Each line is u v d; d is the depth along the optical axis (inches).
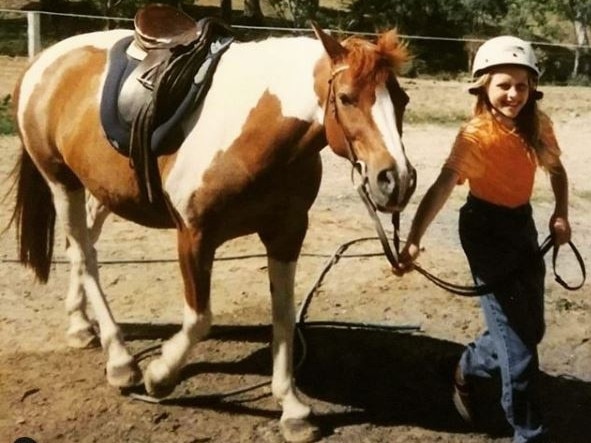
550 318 194.7
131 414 143.9
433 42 964.0
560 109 594.2
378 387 159.2
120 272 213.3
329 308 195.9
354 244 240.7
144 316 186.9
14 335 173.9
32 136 158.6
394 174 109.3
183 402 148.9
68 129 149.1
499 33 1083.3
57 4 921.5
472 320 191.6
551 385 163.5
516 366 126.3
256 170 125.2
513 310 125.8
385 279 214.1
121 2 903.7
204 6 1080.2
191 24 143.0
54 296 196.1
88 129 144.9
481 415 149.7
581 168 378.9
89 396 149.3
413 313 194.2
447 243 248.2
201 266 132.8
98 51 154.9
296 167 127.0
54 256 222.2
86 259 160.7
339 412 149.0
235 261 224.5
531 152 123.0
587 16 1071.0
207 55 133.1
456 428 145.8
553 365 172.6
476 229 126.4
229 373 160.9
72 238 161.3
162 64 133.1
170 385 143.0
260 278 213.2
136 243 236.2
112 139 137.6
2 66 622.8
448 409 152.1
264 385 156.0
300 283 209.9
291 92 122.6
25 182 167.8
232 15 1039.6
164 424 141.5
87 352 167.0
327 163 358.3
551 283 217.3
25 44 766.5
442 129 487.5
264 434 139.9
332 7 1155.3
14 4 989.8
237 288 205.8
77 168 148.9
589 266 232.8
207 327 136.7
